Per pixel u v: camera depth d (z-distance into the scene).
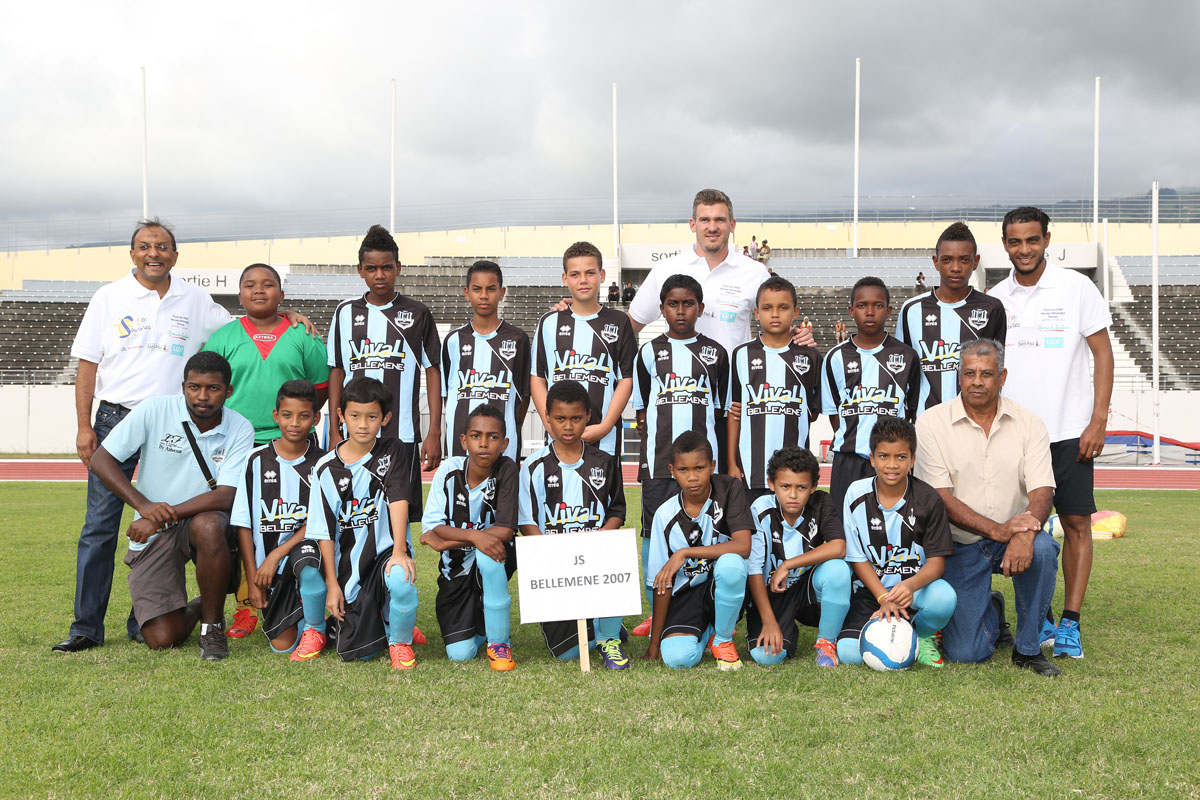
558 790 2.53
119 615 5.15
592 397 5.04
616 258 32.12
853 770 2.68
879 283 4.76
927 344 4.94
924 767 2.70
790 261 32.88
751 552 4.13
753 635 4.30
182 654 4.19
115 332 4.64
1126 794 2.52
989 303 4.82
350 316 5.25
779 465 4.18
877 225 37.25
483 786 2.55
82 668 3.87
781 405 4.83
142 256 4.64
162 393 4.72
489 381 5.26
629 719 3.15
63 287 32.25
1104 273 30.05
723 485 4.21
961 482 4.32
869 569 4.16
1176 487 16.17
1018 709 3.28
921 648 4.08
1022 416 4.30
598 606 4.05
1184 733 2.99
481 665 4.04
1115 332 28.03
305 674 3.81
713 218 5.17
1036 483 4.20
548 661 4.15
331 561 4.22
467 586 4.20
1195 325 27.92
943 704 3.33
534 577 4.05
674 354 4.83
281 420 4.38
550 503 4.36
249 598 4.54
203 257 36.47
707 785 2.56
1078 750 2.84
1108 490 15.19
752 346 4.89
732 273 5.29
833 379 4.94
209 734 2.97
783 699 3.40
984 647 4.08
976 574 4.18
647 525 4.89
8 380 25.64
